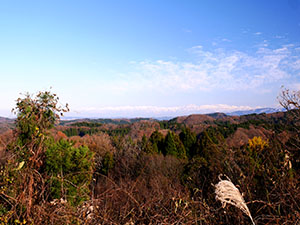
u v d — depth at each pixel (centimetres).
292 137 275
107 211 242
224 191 206
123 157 1636
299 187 243
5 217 206
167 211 246
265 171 262
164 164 1354
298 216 212
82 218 228
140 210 243
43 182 234
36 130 277
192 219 236
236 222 233
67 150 526
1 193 216
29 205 214
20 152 250
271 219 220
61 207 230
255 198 252
